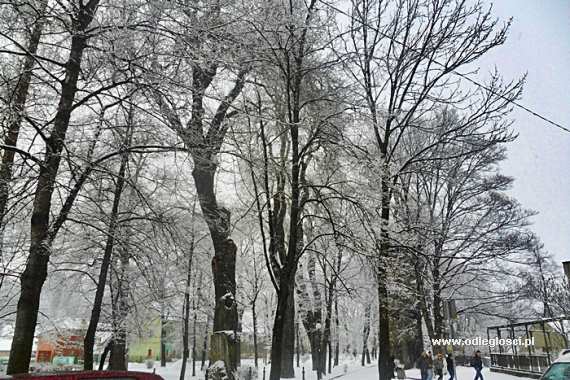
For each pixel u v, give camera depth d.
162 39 9.40
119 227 11.42
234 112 12.79
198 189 15.22
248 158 11.74
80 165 9.50
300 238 19.58
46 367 22.17
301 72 13.50
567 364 9.43
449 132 17.70
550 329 24.03
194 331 34.16
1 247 10.89
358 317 47.81
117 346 19.19
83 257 15.70
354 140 15.70
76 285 17.92
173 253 12.34
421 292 20.81
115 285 16.11
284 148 17.25
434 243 24.23
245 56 10.44
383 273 14.76
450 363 22.61
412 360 31.45
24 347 7.77
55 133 8.64
